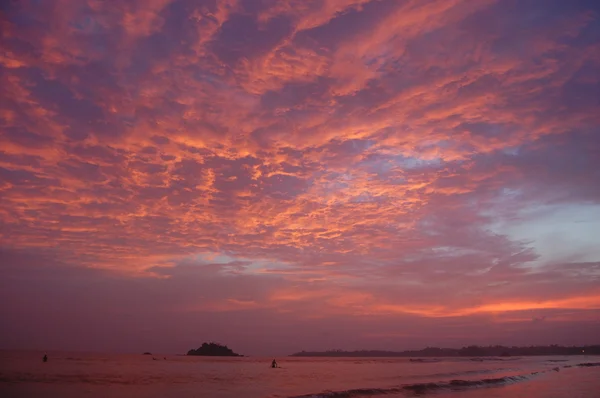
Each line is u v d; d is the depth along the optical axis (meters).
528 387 52.06
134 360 161.12
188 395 42.41
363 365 157.25
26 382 50.22
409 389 48.69
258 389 49.56
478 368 116.00
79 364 104.06
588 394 44.47
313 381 64.44
